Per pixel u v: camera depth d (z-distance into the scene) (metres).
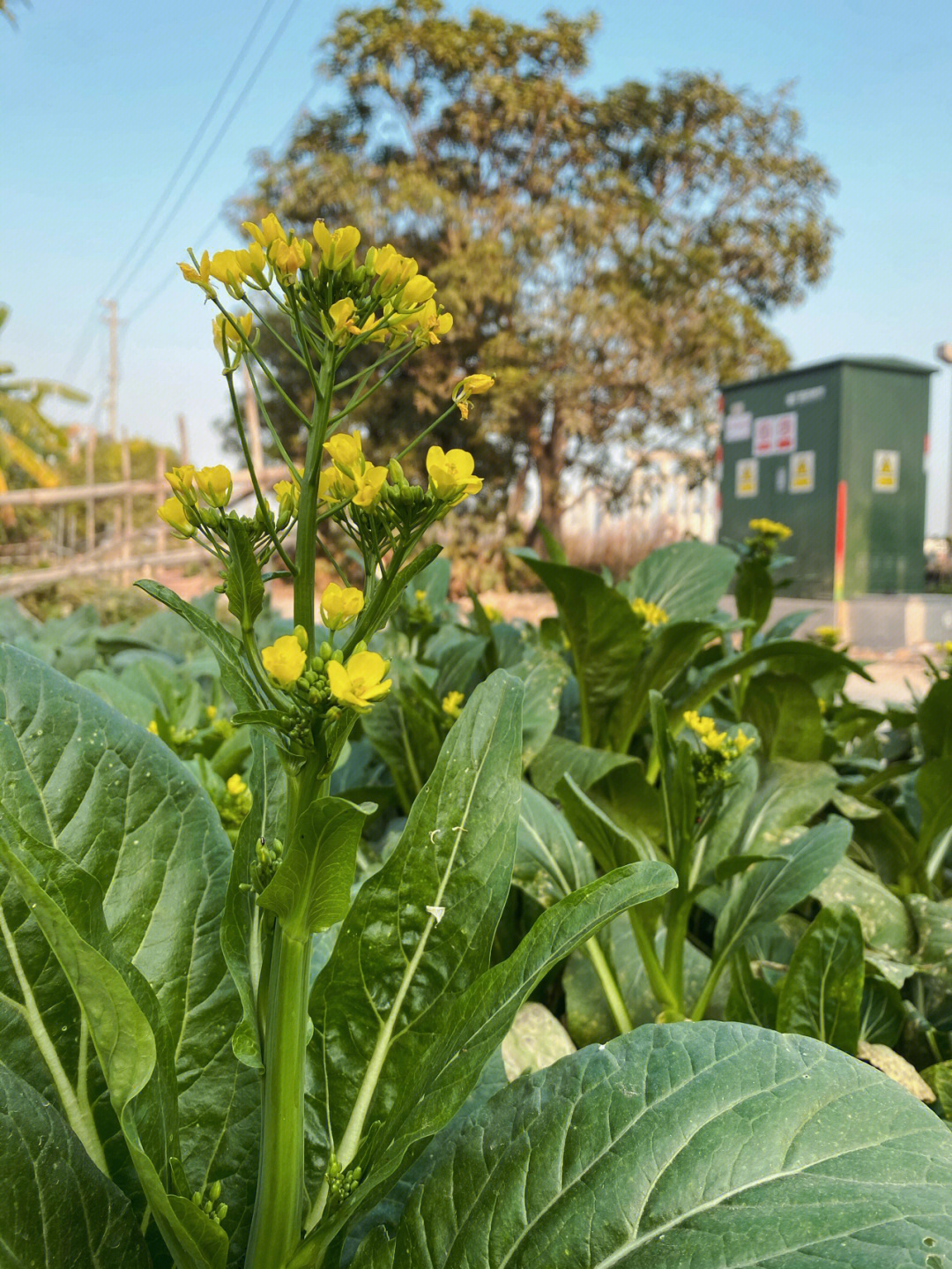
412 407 23.81
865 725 3.22
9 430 23.70
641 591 3.01
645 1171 0.82
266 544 0.79
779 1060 0.89
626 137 27.45
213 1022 1.03
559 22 25.89
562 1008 2.06
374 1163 0.85
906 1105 0.83
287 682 0.72
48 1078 0.94
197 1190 0.97
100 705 1.10
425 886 1.00
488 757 1.05
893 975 1.70
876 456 12.79
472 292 23.33
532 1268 0.79
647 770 2.55
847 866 2.13
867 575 12.83
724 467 14.43
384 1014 0.98
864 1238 0.70
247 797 1.63
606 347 24.39
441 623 3.56
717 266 26.22
